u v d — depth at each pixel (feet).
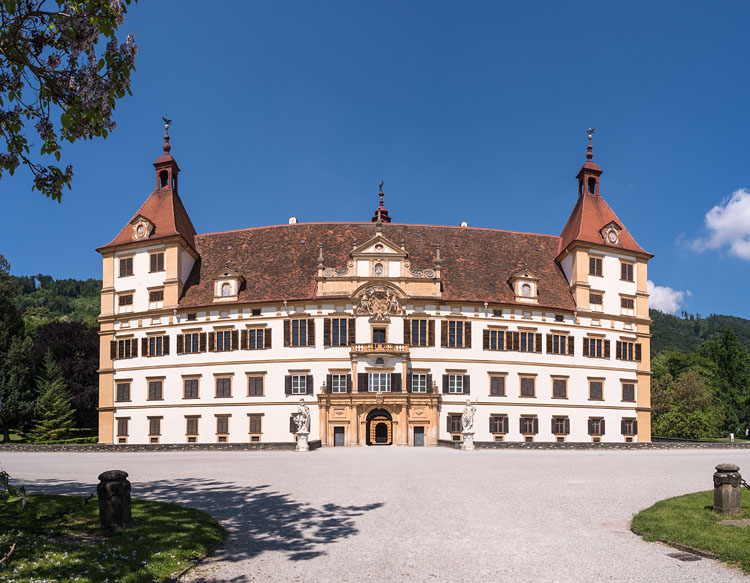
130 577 50.08
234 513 80.64
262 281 269.44
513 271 282.36
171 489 101.45
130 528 65.82
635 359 283.59
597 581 53.06
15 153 62.49
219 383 258.78
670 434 347.56
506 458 162.50
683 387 354.13
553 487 104.94
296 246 283.79
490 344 262.06
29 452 198.49
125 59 60.03
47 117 62.13
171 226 274.98
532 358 265.75
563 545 64.75
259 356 256.93
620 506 86.69
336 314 255.29
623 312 284.41
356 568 56.34
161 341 266.98
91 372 323.98
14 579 47.39
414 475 121.60
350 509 83.71
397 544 64.90
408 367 254.27
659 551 62.59
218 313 262.26
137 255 274.36
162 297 268.41
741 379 462.60
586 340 274.98
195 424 258.98
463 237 295.69
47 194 65.05
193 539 62.64
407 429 248.11
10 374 288.92
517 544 65.05
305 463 147.02
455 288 266.57
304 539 66.90
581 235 283.18
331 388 251.60
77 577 48.78
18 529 62.13
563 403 267.39
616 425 274.57
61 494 92.84
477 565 57.47
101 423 269.23
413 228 295.89
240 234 295.69
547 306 269.23
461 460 155.84
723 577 54.19
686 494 93.76
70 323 341.82
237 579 52.85
